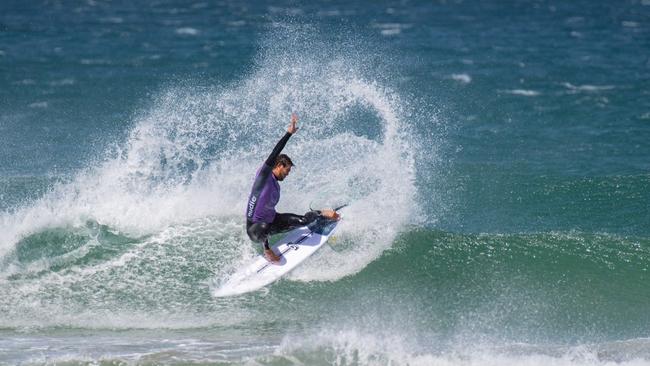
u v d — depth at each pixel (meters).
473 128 94.75
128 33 175.00
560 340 42.12
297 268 49.19
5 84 119.56
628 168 76.56
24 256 49.28
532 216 61.66
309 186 57.06
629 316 44.84
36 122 96.44
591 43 161.75
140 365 38.53
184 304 45.50
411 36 167.62
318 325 43.44
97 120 97.44
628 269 49.81
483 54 148.00
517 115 102.19
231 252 50.09
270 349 40.47
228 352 40.06
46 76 126.25
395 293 47.16
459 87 118.12
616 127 96.06
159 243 50.75
